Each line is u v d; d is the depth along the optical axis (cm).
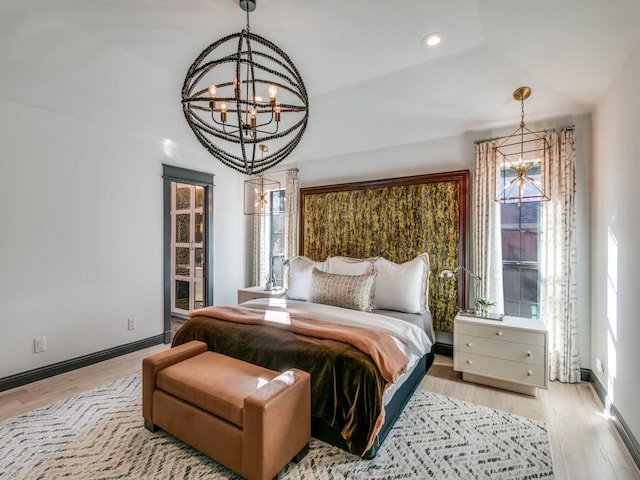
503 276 339
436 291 356
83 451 196
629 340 205
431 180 359
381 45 245
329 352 205
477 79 278
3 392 271
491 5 196
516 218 332
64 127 311
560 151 299
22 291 285
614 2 168
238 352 236
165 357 219
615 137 230
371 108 339
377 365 196
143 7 205
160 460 189
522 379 267
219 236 474
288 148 192
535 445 204
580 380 292
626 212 211
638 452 186
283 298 383
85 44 241
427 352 294
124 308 360
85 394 268
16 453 194
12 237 279
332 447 202
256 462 162
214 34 232
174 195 534
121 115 328
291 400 178
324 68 277
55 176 305
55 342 305
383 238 388
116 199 352
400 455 195
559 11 185
